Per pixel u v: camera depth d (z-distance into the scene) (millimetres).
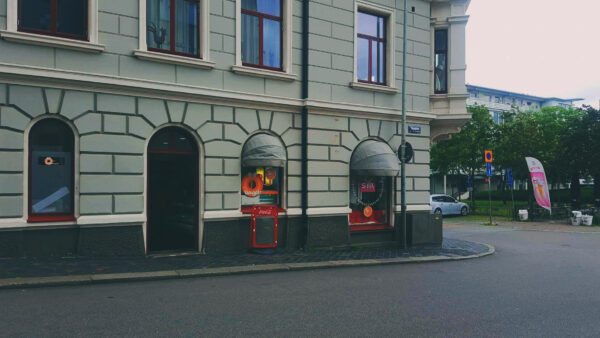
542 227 21906
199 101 11016
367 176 13945
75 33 9812
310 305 6781
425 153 14648
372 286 8305
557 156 32562
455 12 15133
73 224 9625
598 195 33375
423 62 14695
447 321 6090
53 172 9609
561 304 7148
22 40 9031
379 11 13914
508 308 6848
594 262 11625
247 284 8258
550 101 64688
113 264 9203
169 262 9781
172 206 11430
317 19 12680
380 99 13781
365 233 13664
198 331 5398
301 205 12531
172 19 10930
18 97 9062
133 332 5289
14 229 9023
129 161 10164
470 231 19953
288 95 12352
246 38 12000
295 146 12477
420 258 11711
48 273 8086
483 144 32156
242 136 11648
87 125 9711
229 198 11430
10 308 6164
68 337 5043
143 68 10328
